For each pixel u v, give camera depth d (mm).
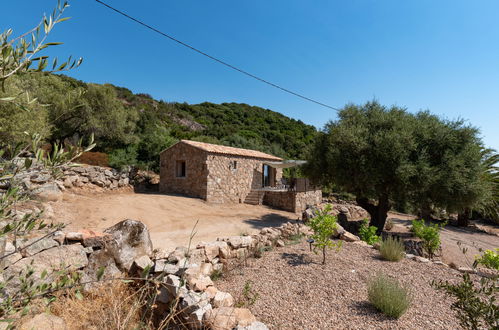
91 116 18453
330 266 5621
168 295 3676
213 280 4895
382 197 13211
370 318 3645
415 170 11180
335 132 13117
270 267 5535
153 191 18391
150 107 51625
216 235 9414
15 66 1350
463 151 11953
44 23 1416
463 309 2438
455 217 22062
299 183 17906
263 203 18828
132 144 21828
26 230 1572
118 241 4527
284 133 50000
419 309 3910
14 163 1428
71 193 12227
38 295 1657
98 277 1823
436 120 13141
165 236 8703
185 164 17297
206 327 3047
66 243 4270
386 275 5180
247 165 19141
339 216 15180
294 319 3596
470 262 10031
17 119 9445
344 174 12672
